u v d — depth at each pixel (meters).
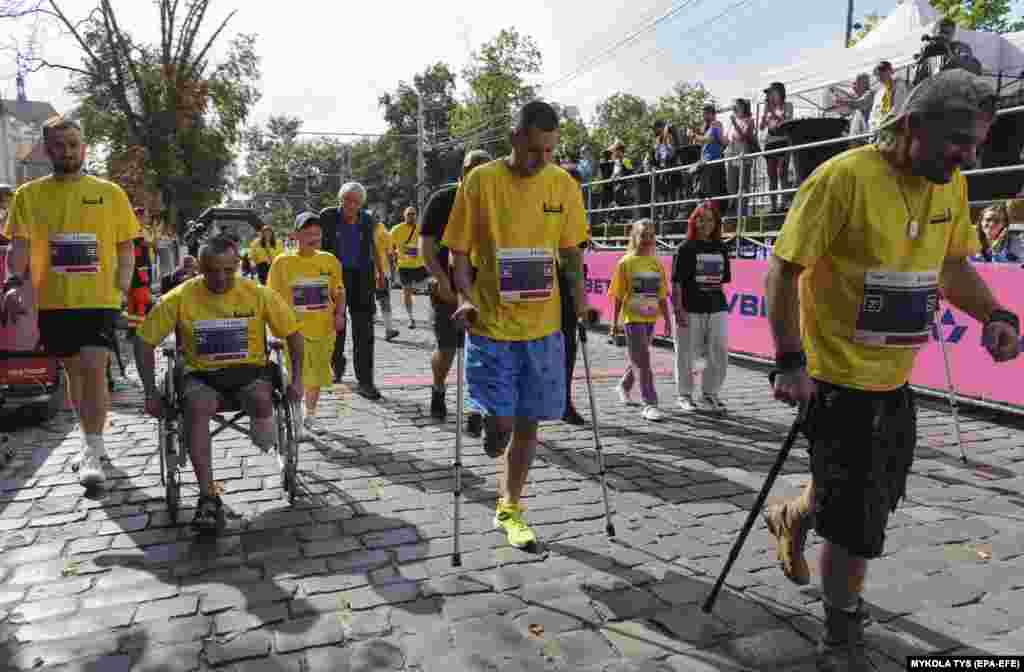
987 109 1.94
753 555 3.30
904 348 2.19
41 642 2.60
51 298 4.21
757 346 8.45
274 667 2.43
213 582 3.06
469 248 3.23
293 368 4.06
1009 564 3.21
